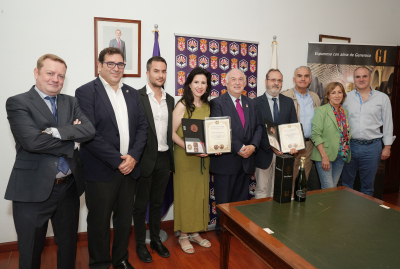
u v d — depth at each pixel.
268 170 2.67
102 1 2.43
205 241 2.49
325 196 1.81
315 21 3.33
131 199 2.01
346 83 3.24
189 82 2.27
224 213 1.58
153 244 2.38
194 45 2.79
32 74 2.31
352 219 1.47
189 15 2.75
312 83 3.21
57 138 1.54
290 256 1.11
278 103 2.70
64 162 1.65
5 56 2.22
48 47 2.32
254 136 2.44
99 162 1.84
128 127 1.95
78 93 1.83
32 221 1.56
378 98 3.07
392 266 1.06
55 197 1.64
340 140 2.87
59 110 1.65
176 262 2.22
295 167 2.98
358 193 1.88
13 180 1.55
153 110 2.22
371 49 3.21
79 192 1.75
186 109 2.28
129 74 2.58
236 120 2.38
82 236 2.55
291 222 1.42
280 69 3.24
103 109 1.82
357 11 3.53
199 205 2.38
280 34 3.18
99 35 2.45
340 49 3.19
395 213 1.55
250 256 2.33
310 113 2.99
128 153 1.88
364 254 1.14
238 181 2.50
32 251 1.58
